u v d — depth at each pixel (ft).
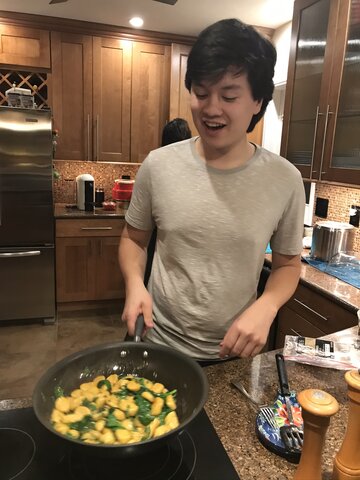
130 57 10.74
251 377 3.13
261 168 3.34
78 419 2.09
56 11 9.39
